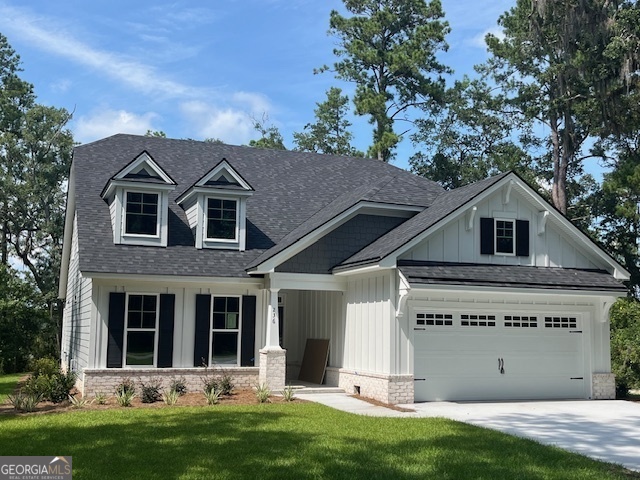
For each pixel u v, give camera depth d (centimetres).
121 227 2041
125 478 951
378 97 4422
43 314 3544
